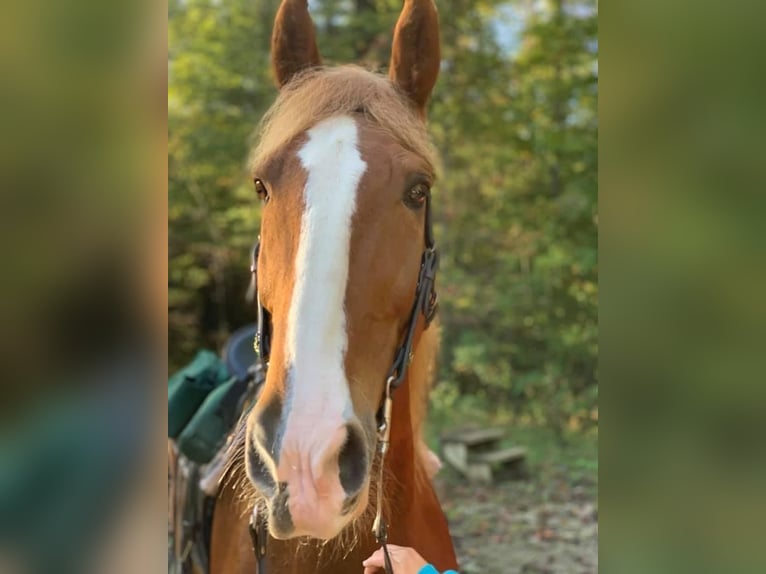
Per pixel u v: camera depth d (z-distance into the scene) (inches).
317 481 45.6
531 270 259.0
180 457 93.5
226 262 303.9
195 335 305.7
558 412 237.9
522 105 245.8
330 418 46.9
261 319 58.0
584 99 232.1
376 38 262.4
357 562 63.5
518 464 210.4
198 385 90.4
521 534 169.9
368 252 51.3
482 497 192.9
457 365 264.1
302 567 63.5
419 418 70.1
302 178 52.4
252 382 83.7
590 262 226.5
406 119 58.1
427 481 78.7
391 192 53.2
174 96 270.2
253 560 68.6
